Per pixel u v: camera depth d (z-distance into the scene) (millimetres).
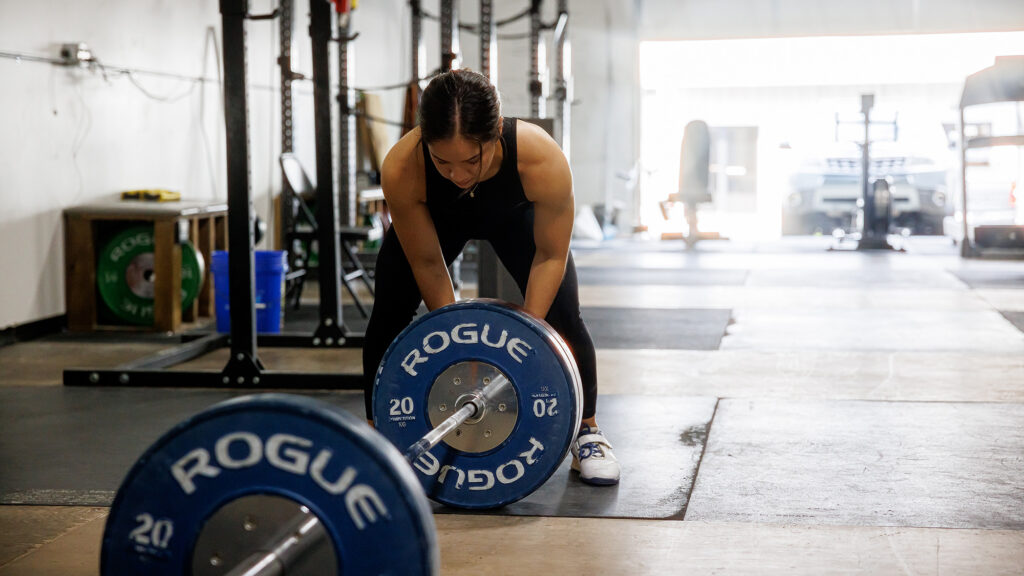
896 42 11648
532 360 2088
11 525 2244
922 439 2908
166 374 3697
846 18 11695
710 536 2131
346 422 1273
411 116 7691
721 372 3943
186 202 5492
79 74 5102
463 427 2146
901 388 3615
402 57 10570
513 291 3727
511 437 2133
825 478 2535
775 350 4430
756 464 2660
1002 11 11344
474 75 1809
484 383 2125
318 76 3990
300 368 4137
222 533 1310
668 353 4375
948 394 3510
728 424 3100
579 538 2121
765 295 6340
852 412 3250
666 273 7668
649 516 2254
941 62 11570
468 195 2104
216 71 6719
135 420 3207
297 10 7914
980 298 6027
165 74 5996
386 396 2166
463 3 11953
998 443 2857
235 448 1296
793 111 11945
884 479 2523
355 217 7375
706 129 9680
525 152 2062
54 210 4973
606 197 12109
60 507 2367
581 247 10172
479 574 1930
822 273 7492
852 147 11719
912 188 11094
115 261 5129
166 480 1316
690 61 12055
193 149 6410
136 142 5680
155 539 1327
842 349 4438
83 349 4598
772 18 11844
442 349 2123
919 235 11328
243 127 3533
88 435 3023
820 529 2168
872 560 1990
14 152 4652
